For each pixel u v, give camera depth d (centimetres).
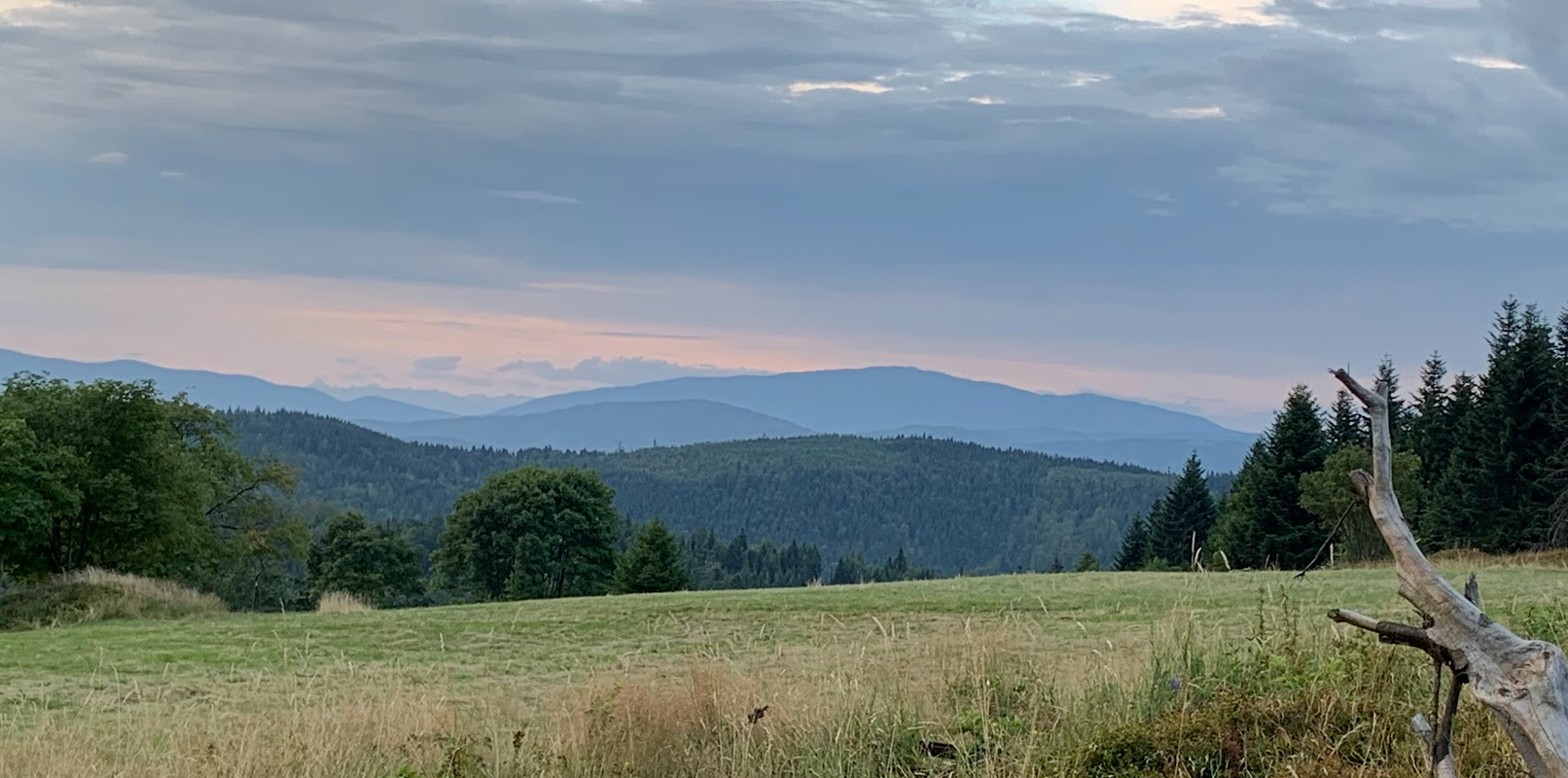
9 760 920
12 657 1928
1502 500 5941
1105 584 2695
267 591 6944
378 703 1062
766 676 1059
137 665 1834
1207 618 1297
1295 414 6162
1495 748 646
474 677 1602
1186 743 722
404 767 818
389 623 2488
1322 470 5969
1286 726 731
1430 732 414
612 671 1508
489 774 852
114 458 3978
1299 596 1977
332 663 1805
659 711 917
